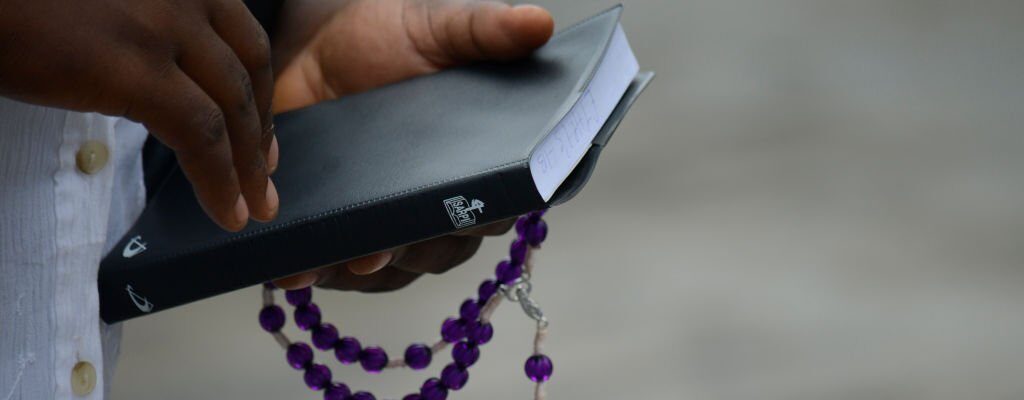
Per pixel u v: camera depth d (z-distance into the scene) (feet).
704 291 10.36
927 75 15.70
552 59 4.80
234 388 9.56
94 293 4.44
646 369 9.20
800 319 9.85
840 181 12.67
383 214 4.45
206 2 4.18
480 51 4.87
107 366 4.60
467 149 4.53
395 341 9.95
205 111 4.17
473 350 4.98
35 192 4.37
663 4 18.97
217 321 10.79
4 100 4.33
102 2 4.09
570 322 9.92
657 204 12.34
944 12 17.98
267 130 4.33
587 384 9.02
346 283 4.94
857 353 9.32
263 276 4.50
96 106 4.11
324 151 4.68
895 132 13.99
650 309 10.09
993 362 9.11
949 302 10.03
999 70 15.72
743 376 9.08
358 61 5.00
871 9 18.35
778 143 13.84
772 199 12.30
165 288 4.52
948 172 12.79
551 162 4.47
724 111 14.93
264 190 4.32
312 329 4.98
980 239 11.19
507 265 4.92
